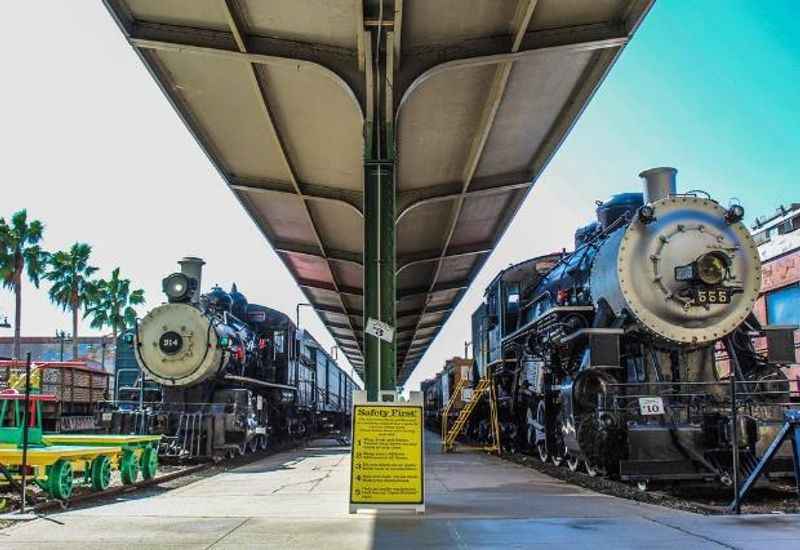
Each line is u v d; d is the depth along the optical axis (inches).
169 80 368.8
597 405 400.2
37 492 359.3
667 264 385.4
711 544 214.4
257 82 352.8
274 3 303.1
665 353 397.7
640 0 308.3
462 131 427.2
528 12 295.3
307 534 238.4
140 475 444.5
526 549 210.8
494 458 619.2
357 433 288.5
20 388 497.4
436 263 708.7
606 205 492.7
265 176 506.0
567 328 456.4
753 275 390.9
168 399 596.1
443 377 1298.0
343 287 824.9
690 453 350.9
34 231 1400.1
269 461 596.1
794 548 207.3
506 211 593.3
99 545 221.9
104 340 1759.4
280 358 865.5
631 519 263.1
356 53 337.7
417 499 283.6
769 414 363.3
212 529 248.8
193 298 608.1
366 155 327.3
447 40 335.3
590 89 374.6
